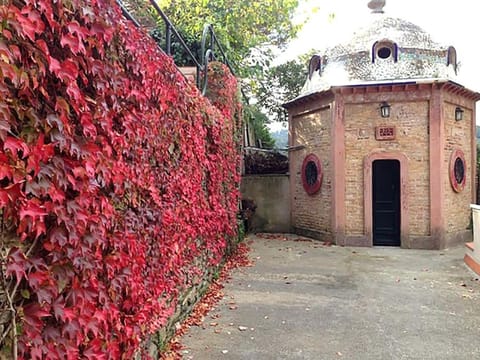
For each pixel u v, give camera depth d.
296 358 3.77
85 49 2.04
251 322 4.72
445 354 3.88
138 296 2.87
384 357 3.81
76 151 1.91
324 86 11.09
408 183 10.14
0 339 1.53
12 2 1.51
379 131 10.28
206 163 5.52
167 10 11.29
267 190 12.68
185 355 3.81
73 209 1.90
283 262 8.27
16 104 1.54
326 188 10.93
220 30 11.22
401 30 11.24
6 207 1.50
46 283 1.74
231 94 8.05
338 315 4.99
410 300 5.65
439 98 9.96
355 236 10.39
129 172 2.72
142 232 3.03
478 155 11.95
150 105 3.19
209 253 6.11
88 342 2.17
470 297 5.81
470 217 11.03
